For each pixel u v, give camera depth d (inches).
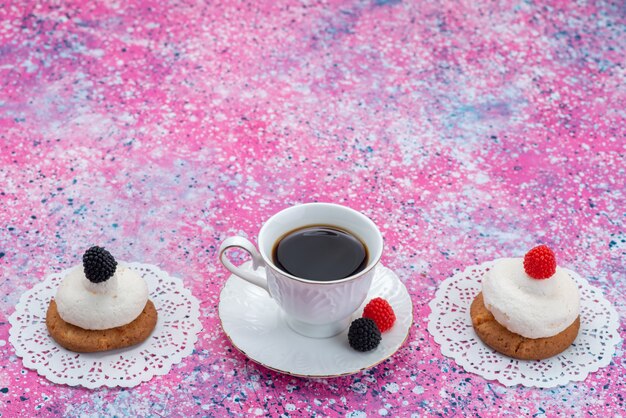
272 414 37.4
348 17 54.1
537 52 52.4
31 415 37.0
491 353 38.8
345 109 49.0
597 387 38.1
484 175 45.9
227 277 41.3
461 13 54.5
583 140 47.8
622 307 40.6
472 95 50.0
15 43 51.6
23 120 47.7
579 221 43.9
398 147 47.2
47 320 38.7
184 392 37.8
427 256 42.3
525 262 38.3
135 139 47.1
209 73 50.6
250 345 38.1
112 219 43.4
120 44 51.9
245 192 44.8
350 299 37.4
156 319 39.2
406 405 37.7
